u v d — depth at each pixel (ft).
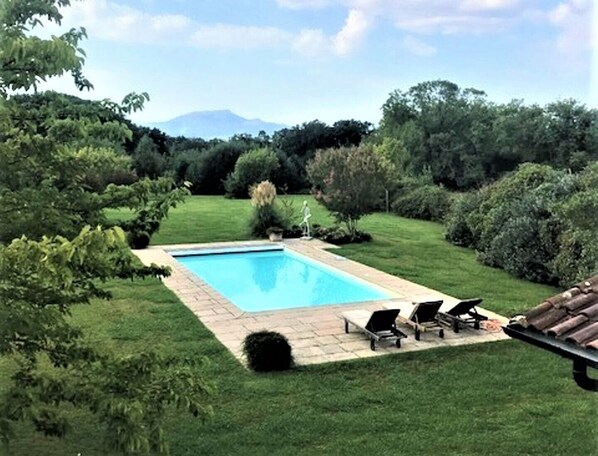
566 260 51.01
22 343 14.88
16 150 16.12
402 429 24.76
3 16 14.97
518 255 56.39
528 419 25.62
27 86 15.42
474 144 144.66
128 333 37.32
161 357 15.65
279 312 42.93
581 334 13.47
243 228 84.84
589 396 27.96
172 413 25.80
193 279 53.78
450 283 53.78
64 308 16.08
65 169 17.31
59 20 17.42
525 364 32.37
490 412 26.37
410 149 149.48
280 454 22.62
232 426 24.88
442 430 24.64
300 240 78.07
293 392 28.43
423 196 100.58
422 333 38.24
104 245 11.60
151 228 20.38
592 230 48.93
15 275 12.96
